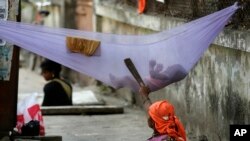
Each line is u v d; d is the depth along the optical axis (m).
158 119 6.30
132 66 7.03
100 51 7.13
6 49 7.92
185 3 9.73
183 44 7.08
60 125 10.38
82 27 16.55
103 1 14.02
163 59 7.12
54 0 18.73
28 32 7.07
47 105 11.11
